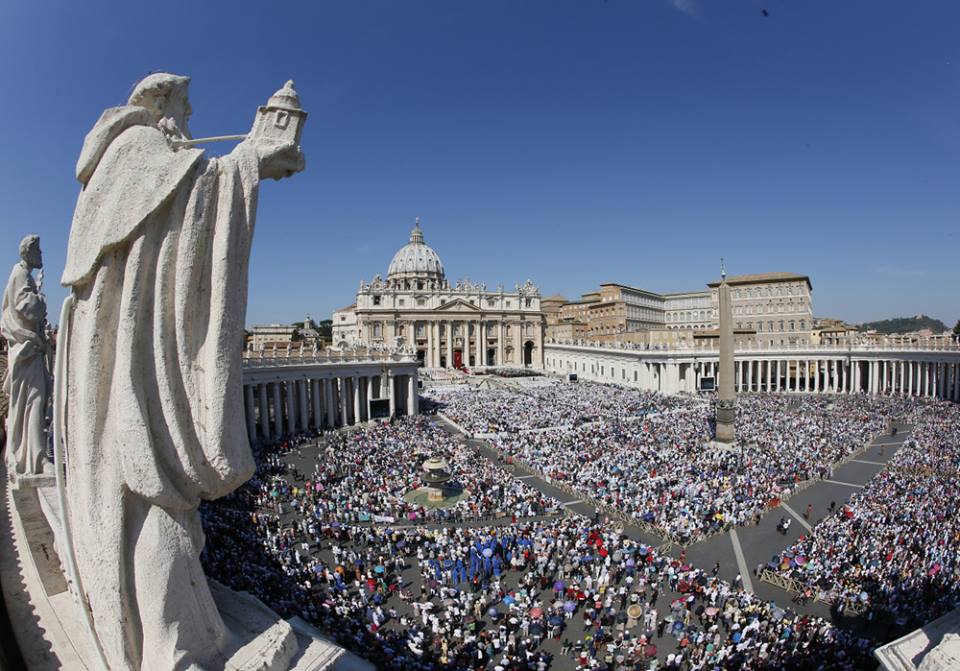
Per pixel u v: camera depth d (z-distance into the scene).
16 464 13.20
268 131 9.58
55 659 9.20
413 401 80.81
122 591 7.95
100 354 7.94
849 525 33.62
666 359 102.62
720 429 55.38
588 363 133.38
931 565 26.72
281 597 24.22
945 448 50.69
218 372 8.38
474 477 46.53
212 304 8.38
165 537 8.12
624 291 189.50
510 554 31.98
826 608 26.23
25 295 13.01
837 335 135.62
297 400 84.75
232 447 8.58
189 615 8.17
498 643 23.00
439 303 159.75
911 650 11.78
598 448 54.25
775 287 145.88
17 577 11.80
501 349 163.50
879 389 105.69
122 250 7.95
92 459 7.96
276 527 34.38
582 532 33.78
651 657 22.36
